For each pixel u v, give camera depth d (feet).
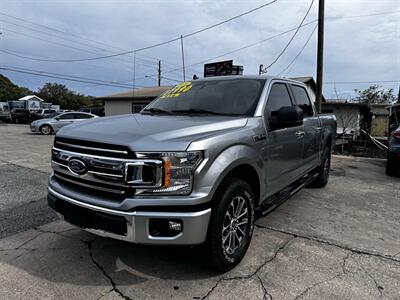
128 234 7.59
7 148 35.86
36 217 13.20
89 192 8.36
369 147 48.16
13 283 8.37
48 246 10.53
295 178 13.62
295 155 12.94
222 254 8.61
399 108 53.21
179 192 7.52
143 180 7.42
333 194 18.03
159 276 8.82
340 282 8.71
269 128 10.68
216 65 74.02
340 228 12.72
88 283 8.44
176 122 9.26
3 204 14.83
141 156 7.41
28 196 16.12
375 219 13.91
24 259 9.64
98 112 105.19
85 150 8.23
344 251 10.62
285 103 12.80
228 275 8.95
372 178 23.00
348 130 75.25
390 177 23.49
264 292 8.18
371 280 8.86
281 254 10.30
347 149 45.29
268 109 11.06
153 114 11.45
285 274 9.07
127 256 9.90
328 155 19.40
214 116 10.44
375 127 103.30
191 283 8.51
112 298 7.82
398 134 23.21
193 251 9.09
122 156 7.56
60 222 12.66
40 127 58.23
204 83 12.92
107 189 7.89
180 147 7.53
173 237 7.59
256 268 9.37
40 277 8.67
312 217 13.98
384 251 10.71
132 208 7.48
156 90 91.35
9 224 12.41
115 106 90.89
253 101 10.91
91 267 9.23
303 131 13.62
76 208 8.40
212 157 7.96
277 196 12.55
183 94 12.59
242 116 10.28
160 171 7.41
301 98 14.89
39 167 23.76
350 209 15.25
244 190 9.21
